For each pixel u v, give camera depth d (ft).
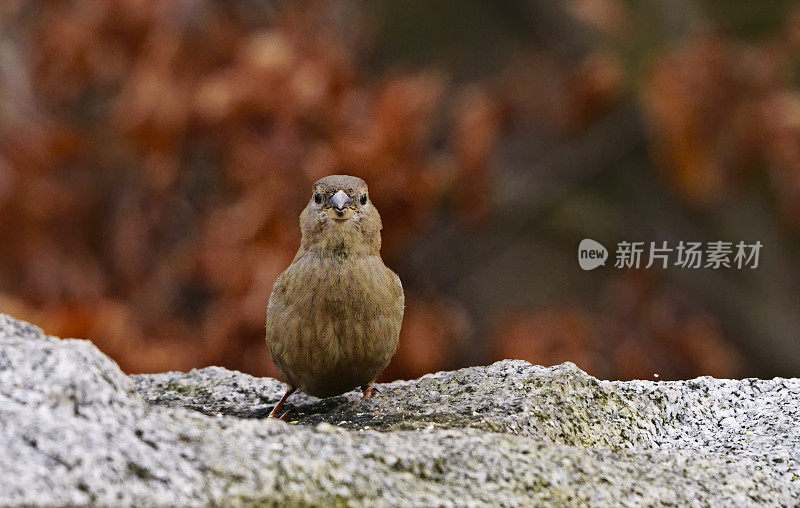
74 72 42.83
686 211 57.06
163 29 41.32
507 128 52.37
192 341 40.29
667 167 48.73
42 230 42.11
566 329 48.06
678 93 47.47
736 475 17.29
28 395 14.20
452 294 47.14
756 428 20.63
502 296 59.47
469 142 43.52
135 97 40.29
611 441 19.97
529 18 55.72
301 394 24.41
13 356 14.78
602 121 56.34
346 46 45.62
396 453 15.47
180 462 14.20
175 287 41.19
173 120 39.68
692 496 16.31
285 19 42.39
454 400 21.36
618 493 15.84
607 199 59.16
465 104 46.01
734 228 55.83
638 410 20.92
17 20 44.65
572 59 54.08
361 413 21.07
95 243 42.80
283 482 14.30
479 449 16.11
